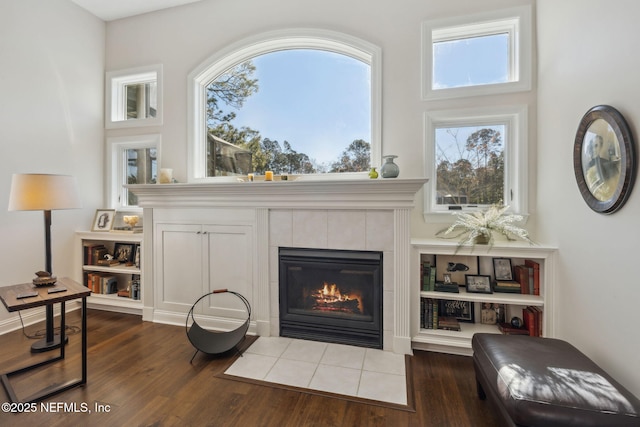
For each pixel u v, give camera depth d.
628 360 1.55
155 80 3.62
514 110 2.57
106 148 3.69
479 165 2.75
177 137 3.39
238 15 3.21
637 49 1.48
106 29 3.70
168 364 2.29
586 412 1.22
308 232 2.68
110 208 3.69
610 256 1.68
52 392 1.90
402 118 2.78
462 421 1.71
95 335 2.79
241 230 2.86
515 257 2.38
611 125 1.63
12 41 2.85
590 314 1.86
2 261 2.79
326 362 2.32
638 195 1.48
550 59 2.32
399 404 1.85
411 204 2.39
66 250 3.34
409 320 2.45
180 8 3.39
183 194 2.95
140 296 3.30
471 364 2.30
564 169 2.14
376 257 2.52
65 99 3.29
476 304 2.66
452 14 2.68
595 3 1.80
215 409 1.80
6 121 2.81
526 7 2.54
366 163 2.98
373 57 2.83
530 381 1.38
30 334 2.78
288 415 1.76
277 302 2.77
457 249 2.39
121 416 1.74
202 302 2.98
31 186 2.28
